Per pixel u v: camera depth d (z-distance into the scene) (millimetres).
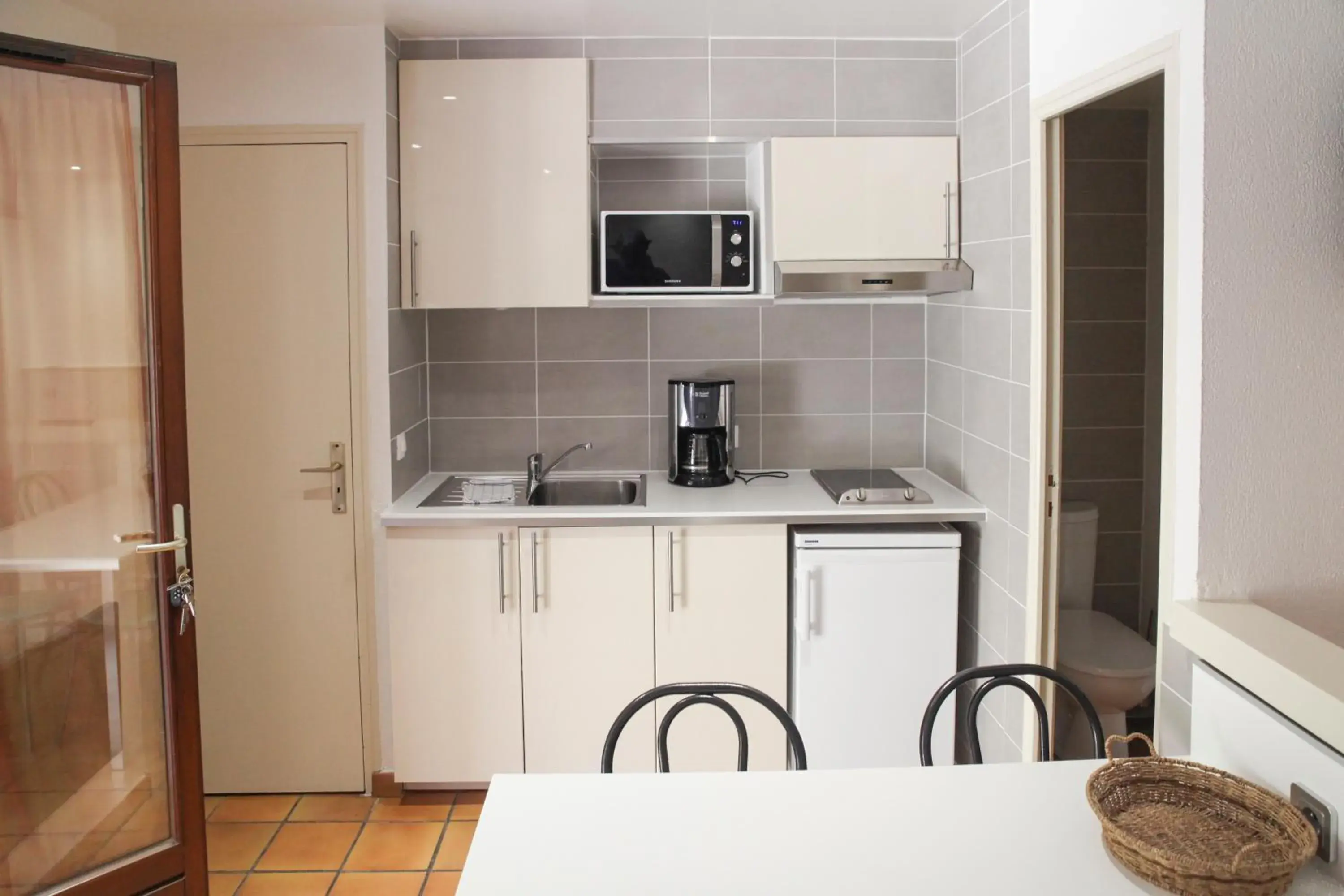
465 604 3293
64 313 2441
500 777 1729
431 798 3424
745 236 3461
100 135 2441
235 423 3361
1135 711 3854
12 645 2443
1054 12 2596
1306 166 1850
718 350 3887
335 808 3367
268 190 3283
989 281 3186
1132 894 1373
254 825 3256
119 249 2488
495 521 3240
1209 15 1819
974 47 3291
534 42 3410
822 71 3459
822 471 3836
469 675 3320
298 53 3242
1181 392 1941
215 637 3430
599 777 1728
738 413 3908
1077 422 3883
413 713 3342
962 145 3434
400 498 3455
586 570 3275
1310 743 1455
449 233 3404
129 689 2598
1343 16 1832
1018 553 2955
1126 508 3918
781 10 3137
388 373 3320
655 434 3904
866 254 3447
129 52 3240
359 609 3414
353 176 3277
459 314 3840
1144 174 3809
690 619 3305
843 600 3266
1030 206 2803
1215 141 1835
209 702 3449
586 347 3867
